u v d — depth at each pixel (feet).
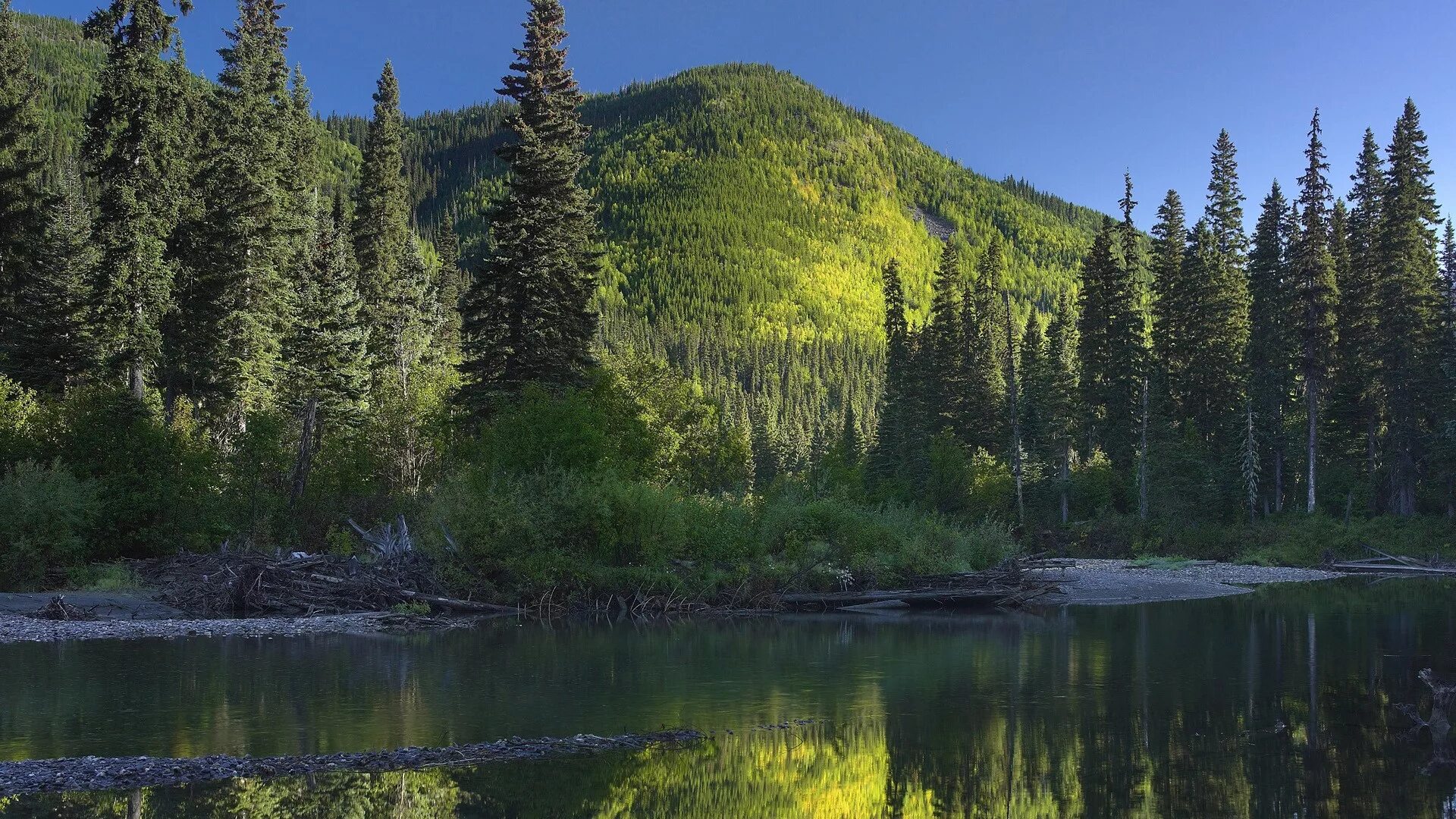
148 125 137.59
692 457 179.63
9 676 54.54
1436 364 169.07
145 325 131.23
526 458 108.27
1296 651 67.41
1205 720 46.29
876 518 111.96
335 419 154.81
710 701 51.21
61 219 155.74
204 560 94.89
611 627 85.15
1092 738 42.98
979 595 102.68
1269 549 162.61
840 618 94.68
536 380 123.85
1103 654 67.26
